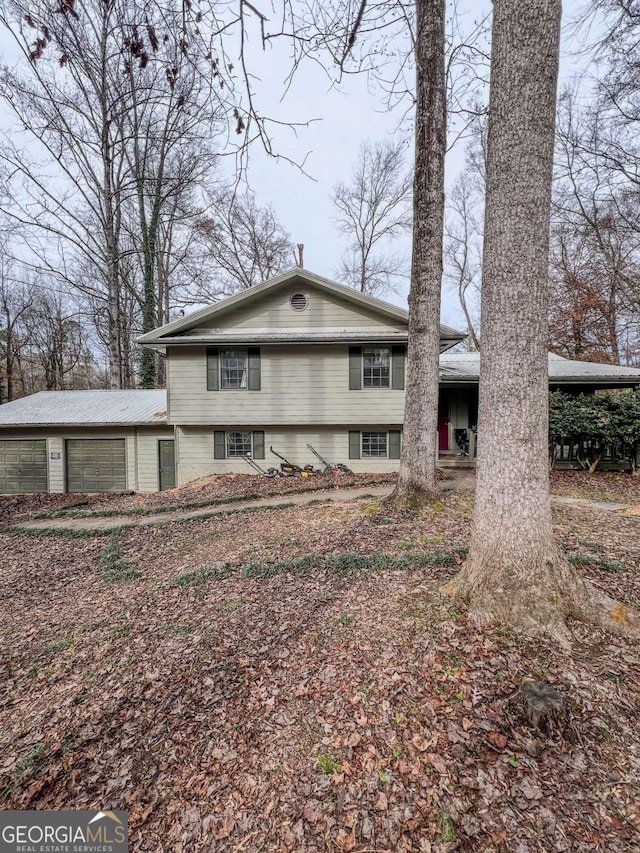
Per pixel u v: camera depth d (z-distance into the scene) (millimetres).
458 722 2451
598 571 4152
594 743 2234
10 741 2871
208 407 12125
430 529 5934
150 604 4805
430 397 7039
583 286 19750
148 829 2145
